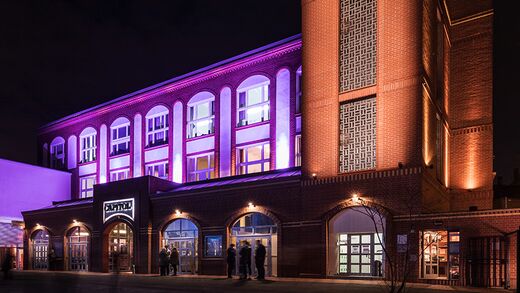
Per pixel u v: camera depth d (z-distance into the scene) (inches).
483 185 1028.5
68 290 726.5
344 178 863.1
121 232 1337.4
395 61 845.8
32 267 1496.1
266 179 967.0
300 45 1077.1
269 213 949.2
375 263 813.9
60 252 1400.1
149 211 1166.3
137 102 1446.9
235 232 1012.5
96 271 1278.3
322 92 925.2
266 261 956.0
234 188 1012.5
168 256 1093.1
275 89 1115.9
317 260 869.2
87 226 1336.1
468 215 733.9
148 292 680.4
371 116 869.8
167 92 1368.1
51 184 1621.6
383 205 813.9
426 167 822.5
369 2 898.7
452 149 1075.3
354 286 700.7
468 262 722.2
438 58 1011.3
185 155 1294.3
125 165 1457.9
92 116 1594.5
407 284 730.8
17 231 1571.1
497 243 705.6
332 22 931.3
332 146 894.4
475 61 1074.7
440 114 976.9
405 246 775.1
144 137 1412.4
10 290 735.7
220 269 1012.5
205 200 1066.1
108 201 1274.6
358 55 899.4
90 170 1581.0
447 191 1032.2
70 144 1676.9
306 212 898.1
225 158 1195.9
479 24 1080.2
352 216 855.1
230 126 1197.1
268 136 1117.7
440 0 1002.7
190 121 1310.3
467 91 1075.3
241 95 1200.8
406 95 823.7
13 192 1535.4
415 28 831.7
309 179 904.3
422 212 776.3
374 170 840.3
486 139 1039.6
